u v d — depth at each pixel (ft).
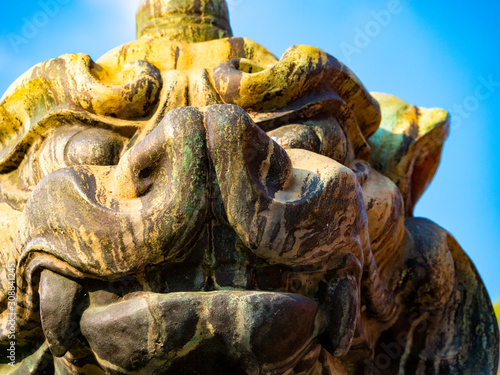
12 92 9.57
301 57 9.28
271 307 7.64
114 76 9.61
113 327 7.70
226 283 8.05
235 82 9.14
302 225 7.91
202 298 7.63
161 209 7.70
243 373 7.93
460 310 10.82
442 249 10.44
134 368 7.75
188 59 9.79
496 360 10.59
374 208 9.46
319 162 8.34
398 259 10.33
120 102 9.05
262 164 7.94
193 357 7.79
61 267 7.98
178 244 7.77
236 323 7.61
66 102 9.22
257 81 9.12
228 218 7.77
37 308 8.56
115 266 7.82
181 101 9.13
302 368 8.43
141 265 7.82
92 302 8.07
